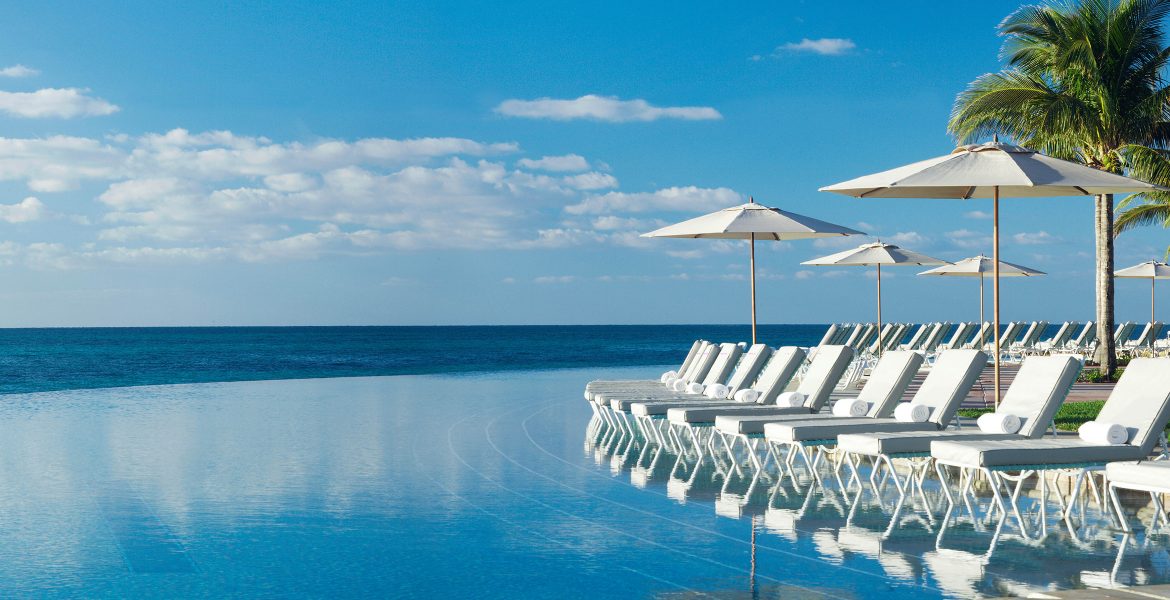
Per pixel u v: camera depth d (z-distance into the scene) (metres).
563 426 13.56
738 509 7.38
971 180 8.48
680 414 10.03
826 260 18.64
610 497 7.94
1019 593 4.99
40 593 5.20
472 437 12.22
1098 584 5.14
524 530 6.68
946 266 21.14
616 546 6.18
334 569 5.67
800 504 7.57
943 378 8.84
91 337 95.38
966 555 5.83
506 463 9.91
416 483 8.68
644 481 8.73
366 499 7.89
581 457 10.35
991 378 19.19
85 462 10.00
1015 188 10.02
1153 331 26.55
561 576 5.47
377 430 13.08
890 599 4.90
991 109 16.91
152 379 32.09
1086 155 17.83
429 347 67.00
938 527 6.66
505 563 5.77
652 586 5.24
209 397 19.62
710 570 5.55
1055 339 24.98
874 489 8.21
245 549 6.17
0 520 7.09
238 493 8.18
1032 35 17.56
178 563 5.82
